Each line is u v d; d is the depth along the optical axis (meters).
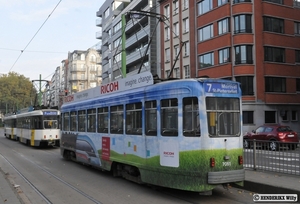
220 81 8.04
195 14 36.56
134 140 9.59
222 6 32.62
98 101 12.22
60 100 71.19
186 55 37.97
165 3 42.16
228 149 7.91
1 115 93.88
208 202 7.80
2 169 13.69
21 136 29.39
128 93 10.09
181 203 7.74
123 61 17.28
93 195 8.73
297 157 9.38
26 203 7.66
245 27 31.44
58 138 24.45
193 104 7.83
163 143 8.39
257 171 10.74
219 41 32.97
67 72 103.88
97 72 98.06
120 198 8.35
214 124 7.81
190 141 7.78
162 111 8.53
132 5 49.34
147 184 9.45
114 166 11.16
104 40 65.12
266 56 32.25
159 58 43.00
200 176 7.57
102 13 67.25
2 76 84.25
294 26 34.66
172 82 8.35
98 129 12.14
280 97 32.69
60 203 7.89
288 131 21.44
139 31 46.88
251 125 30.98
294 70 33.97
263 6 32.25
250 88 31.48
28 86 85.81
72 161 16.44
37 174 12.39
